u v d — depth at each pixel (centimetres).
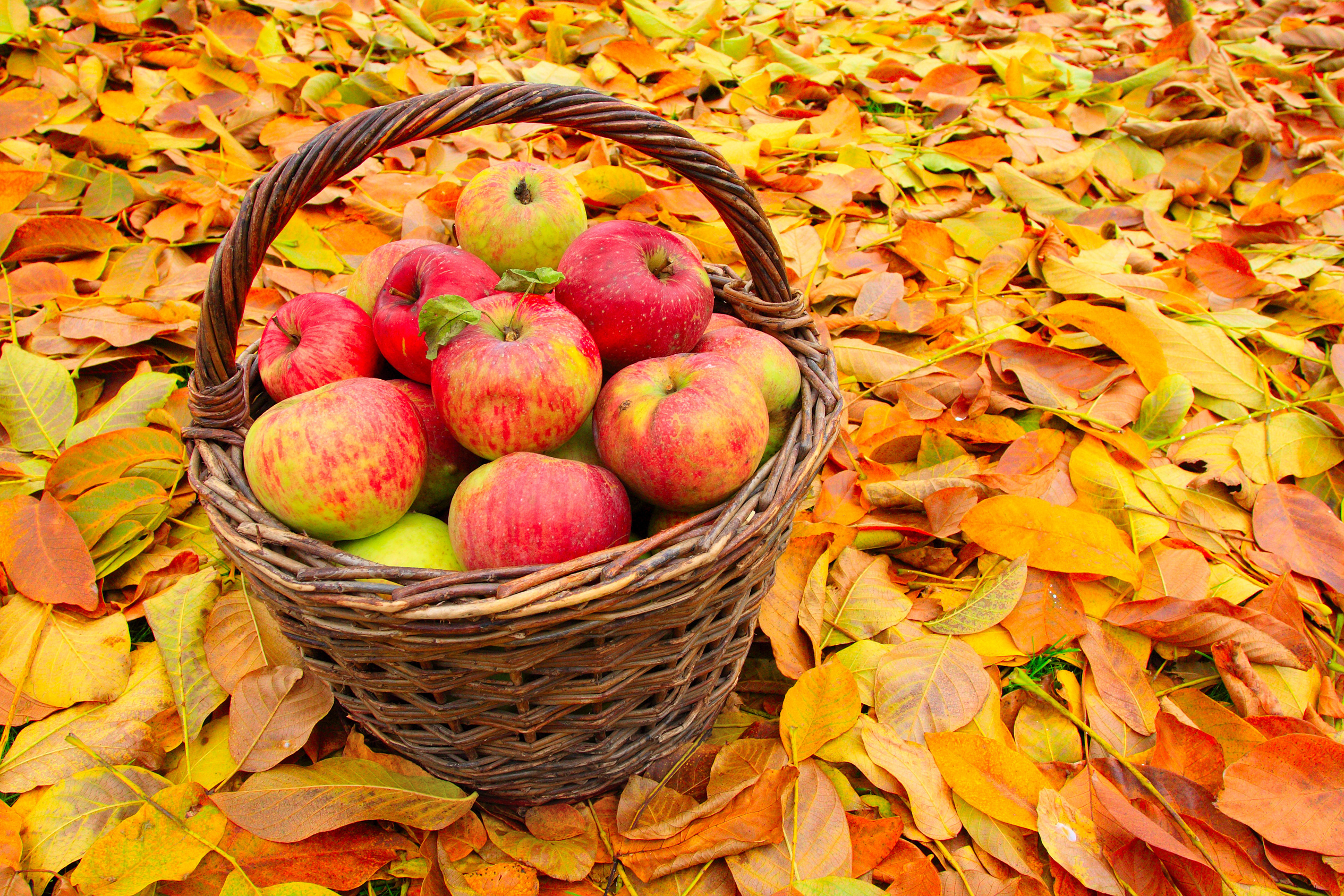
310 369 118
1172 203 267
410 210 223
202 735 122
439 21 335
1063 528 146
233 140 246
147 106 261
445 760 108
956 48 351
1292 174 272
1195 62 322
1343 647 149
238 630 129
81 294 198
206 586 136
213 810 108
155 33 293
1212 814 116
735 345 122
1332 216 256
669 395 106
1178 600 141
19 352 166
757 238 123
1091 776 117
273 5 307
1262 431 179
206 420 108
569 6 345
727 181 115
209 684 125
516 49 325
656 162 268
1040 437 167
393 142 97
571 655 93
